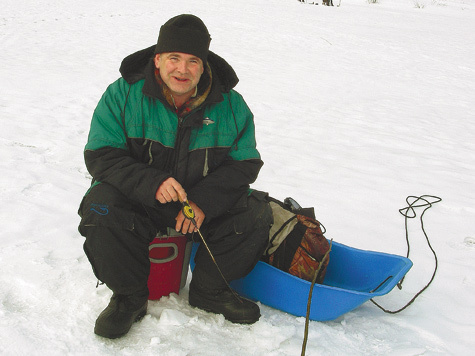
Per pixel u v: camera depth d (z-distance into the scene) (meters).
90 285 2.47
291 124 6.55
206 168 2.29
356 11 23.97
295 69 10.69
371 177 4.79
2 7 14.99
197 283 2.38
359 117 7.33
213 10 18.88
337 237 3.50
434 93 9.82
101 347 2.08
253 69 10.20
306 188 4.34
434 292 2.90
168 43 2.10
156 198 2.11
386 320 2.56
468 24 22.02
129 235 2.10
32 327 2.14
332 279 2.80
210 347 2.16
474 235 3.75
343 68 11.40
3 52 9.34
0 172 3.86
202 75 2.28
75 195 3.61
